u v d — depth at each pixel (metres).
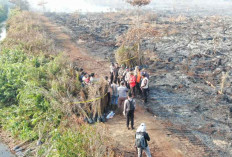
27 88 11.72
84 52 20.81
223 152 8.73
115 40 24.25
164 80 14.83
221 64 17.16
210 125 10.30
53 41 22.91
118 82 13.57
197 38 23.91
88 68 17.00
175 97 12.82
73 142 7.73
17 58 15.84
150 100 12.50
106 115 10.90
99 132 8.37
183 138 9.48
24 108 11.13
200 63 17.45
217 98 12.57
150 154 7.94
